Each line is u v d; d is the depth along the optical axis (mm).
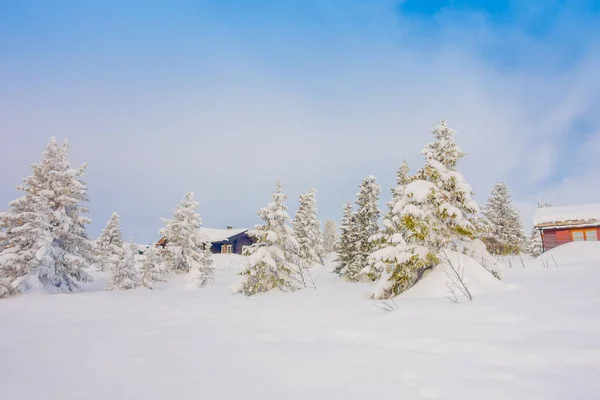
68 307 12117
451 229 12812
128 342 6043
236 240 52250
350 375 3867
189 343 5828
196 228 31062
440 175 13070
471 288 9547
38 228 20375
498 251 30094
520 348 4176
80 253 24406
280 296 15062
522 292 8398
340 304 10406
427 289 10398
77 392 3648
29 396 3559
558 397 2953
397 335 5504
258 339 5988
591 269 14398
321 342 5527
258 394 3451
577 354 3797
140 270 26469
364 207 28875
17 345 6020
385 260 12477
